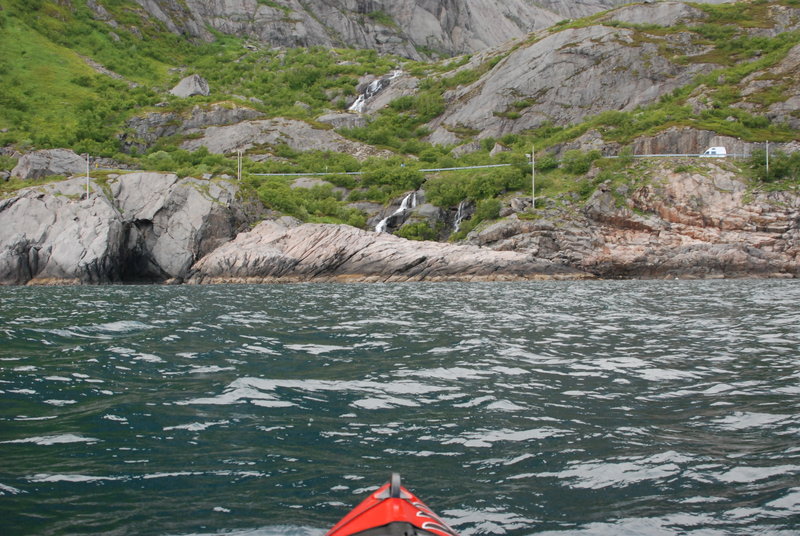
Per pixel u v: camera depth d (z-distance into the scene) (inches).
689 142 2883.9
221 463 240.8
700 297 1131.3
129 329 640.4
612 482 223.3
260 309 899.4
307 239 2196.1
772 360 455.5
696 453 252.2
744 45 4402.1
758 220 2353.6
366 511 141.3
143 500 205.2
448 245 2263.8
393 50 7426.2
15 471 229.3
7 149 3280.0
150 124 4180.6
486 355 482.9
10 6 5305.1
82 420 297.4
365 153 4124.0
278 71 6043.3
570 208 2564.0
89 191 2233.0
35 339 556.7
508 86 4800.7
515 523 191.0
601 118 3531.0
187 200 2276.1
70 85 4655.5
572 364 444.8
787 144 2751.0
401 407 327.0
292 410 319.9
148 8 6397.6
